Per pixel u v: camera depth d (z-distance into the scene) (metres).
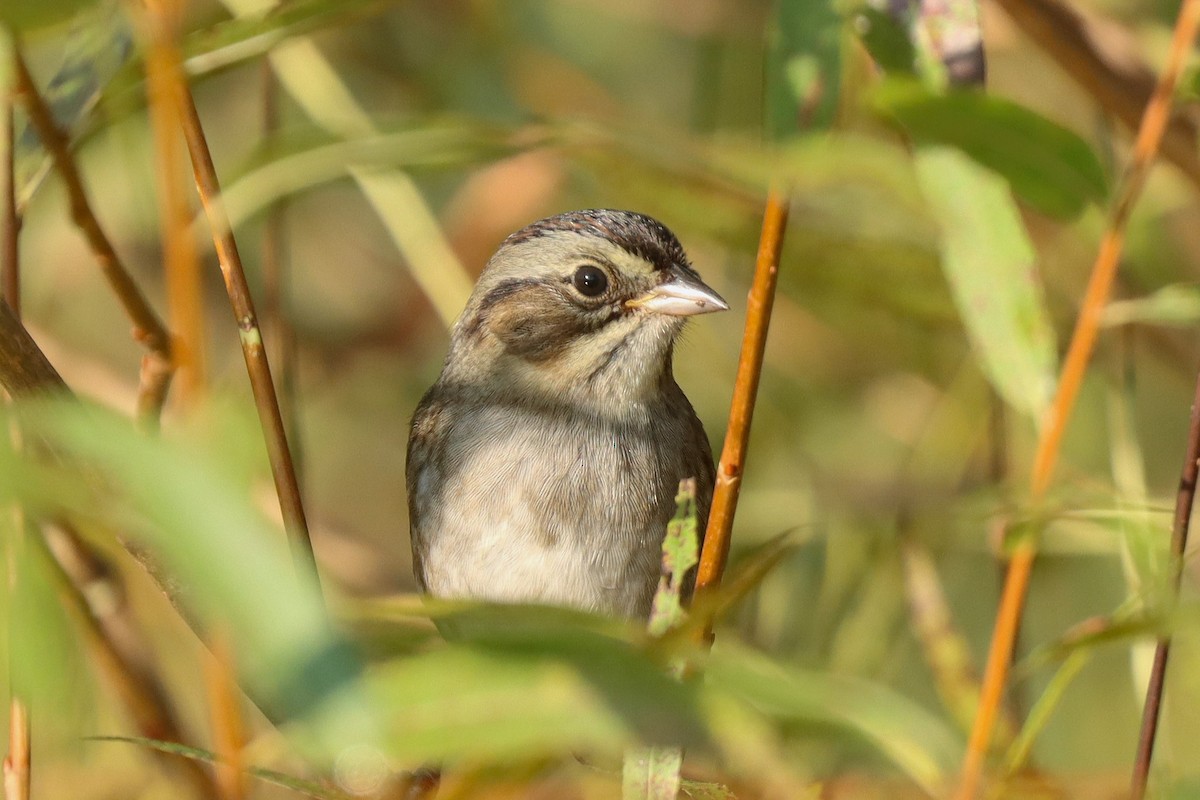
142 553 6.04
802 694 4.36
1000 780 5.63
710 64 13.08
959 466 10.84
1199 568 9.34
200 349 5.94
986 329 6.41
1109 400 11.01
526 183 12.09
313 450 13.09
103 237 7.08
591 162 10.43
